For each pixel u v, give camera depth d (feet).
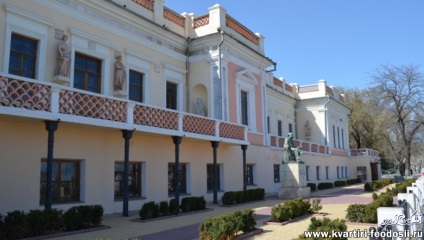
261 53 85.56
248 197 66.08
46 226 33.65
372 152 156.76
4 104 34.47
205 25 73.97
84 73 52.70
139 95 62.28
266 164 84.94
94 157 48.32
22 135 40.52
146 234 35.27
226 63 72.33
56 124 38.93
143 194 55.26
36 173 41.52
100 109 43.96
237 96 75.20
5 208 38.32
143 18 61.67
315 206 49.47
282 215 40.98
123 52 59.06
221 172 71.72
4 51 42.70
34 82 36.96
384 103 134.92
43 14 47.26
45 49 47.09
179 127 56.13
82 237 33.55
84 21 52.70
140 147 55.11
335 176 133.28
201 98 73.61
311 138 130.00
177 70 70.74
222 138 65.26
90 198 47.29
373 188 92.99
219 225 29.68
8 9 43.16
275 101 117.19
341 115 147.84
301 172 74.95
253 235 34.01
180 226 39.93
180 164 63.46
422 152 179.93
